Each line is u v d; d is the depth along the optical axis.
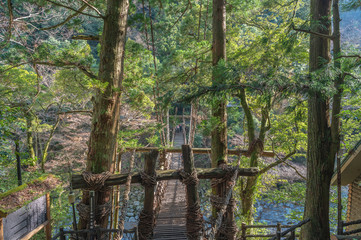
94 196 4.14
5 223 4.38
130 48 6.54
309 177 4.46
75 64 5.48
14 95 7.41
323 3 4.31
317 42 4.31
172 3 8.51
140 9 15.33
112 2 4.52
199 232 4.51
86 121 10.08
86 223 4.36
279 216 11.11
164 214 6.50
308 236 4.43
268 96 3.28
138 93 6.48
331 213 6.93
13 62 5.74
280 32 6.68
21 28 6.50
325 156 4.32
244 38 9.09
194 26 9.22
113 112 4.54
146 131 7.14
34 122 8.48
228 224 4.89
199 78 6.26
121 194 13.42
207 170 4.75
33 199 4.52
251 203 6.98
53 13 10.38
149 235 4.55
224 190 4.88
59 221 8.23
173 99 4.75
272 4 7.19
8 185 6.86
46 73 10.54
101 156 4.46
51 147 12.19
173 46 12.52
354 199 5.76
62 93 8.67
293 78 3.39
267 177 8.13
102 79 4.52
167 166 9.34
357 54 3.64
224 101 5.27
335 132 4.27
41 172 8.11
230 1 7.53
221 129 5.45
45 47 5.67
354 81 3.49
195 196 4.61
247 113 6.36
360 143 4.82
